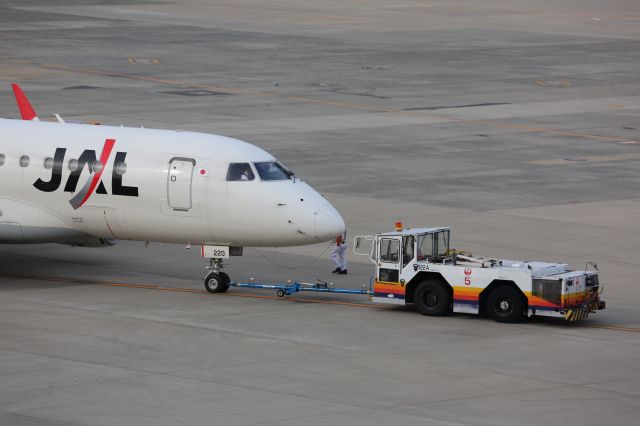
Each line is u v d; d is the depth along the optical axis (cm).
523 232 16512
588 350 10850
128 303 12606
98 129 13775
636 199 19100
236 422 8575
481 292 11906
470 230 16550
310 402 9081
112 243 14175
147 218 13300
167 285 13650
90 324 11588
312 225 12825
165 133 13600
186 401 9081
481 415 8806
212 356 10450
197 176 13062
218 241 13212
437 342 11069
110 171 13325
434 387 9550
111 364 10125
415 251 12244
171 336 11169
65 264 14788
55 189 13475
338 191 19025
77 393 9269
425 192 19175
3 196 13662
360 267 14762
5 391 9300
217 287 13225
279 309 12488
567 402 9181
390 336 11294
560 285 11619
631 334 11531
